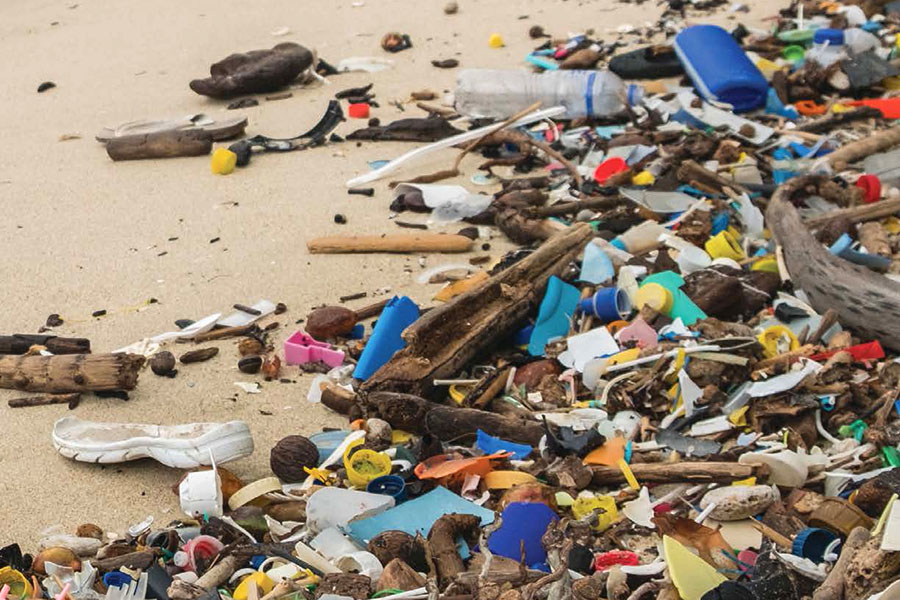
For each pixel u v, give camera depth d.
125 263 6.80
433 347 5.25
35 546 4.39
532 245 6.73
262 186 7.84
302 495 4.58
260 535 4.41
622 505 4.37
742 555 3.96
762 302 5.75
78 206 7.66
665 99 8.73
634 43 10.29
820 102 8.73
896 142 7.48
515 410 5.00
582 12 11.38
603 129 8.24
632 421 4.82
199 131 8.55
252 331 5.92
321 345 5.65
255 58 9.69
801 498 4.23
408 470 4.60
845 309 5.46
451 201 7.14
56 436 4.95
